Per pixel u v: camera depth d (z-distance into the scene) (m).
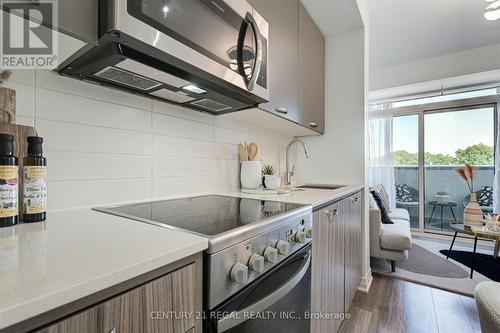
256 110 1.36
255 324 0.71
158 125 1.17
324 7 1.87
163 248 0.49
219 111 1.36
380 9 2.36
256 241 0.71
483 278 2.31
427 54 3.26
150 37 0.66
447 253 2.96
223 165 1.54
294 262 0.93
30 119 0.78
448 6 2.31
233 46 0.96
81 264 0.40
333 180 2.28
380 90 3.74
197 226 0.68
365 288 2.09
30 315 0.30
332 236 1.40
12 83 0.74
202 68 0.82
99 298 0.38
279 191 1.54
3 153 0.60
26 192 0.65
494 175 3.45
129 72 0.82
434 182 3.93
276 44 1.40
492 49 3.01
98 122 0.95
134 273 0.41
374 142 4.24
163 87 0.97
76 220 0.72
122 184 1.02
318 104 2.13
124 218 0.76
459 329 1.61
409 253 2.99
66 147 0.86
